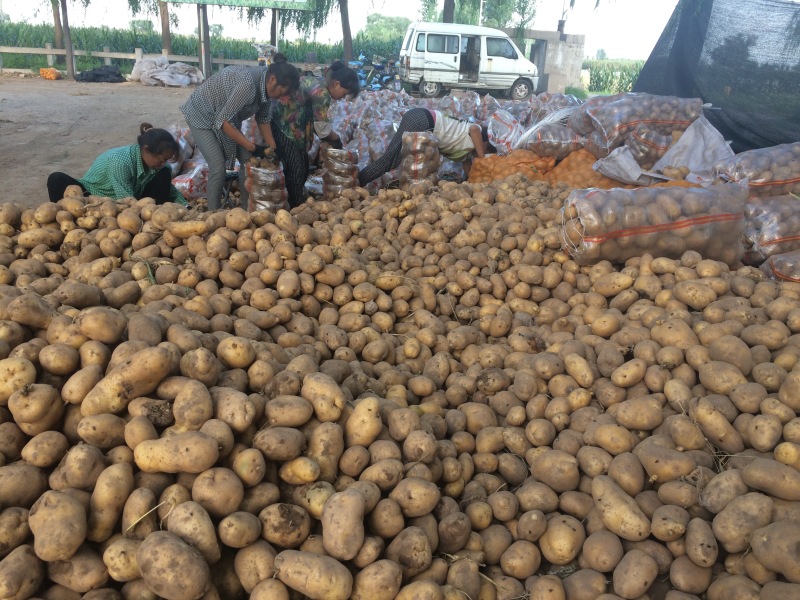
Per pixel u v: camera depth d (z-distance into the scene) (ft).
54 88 65.77
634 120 22.94
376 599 7.19
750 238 17.42
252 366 9.39
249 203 22.62
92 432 7.68
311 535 7.76
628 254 15.43
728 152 21.89
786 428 8.67
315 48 84.53
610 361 11.24
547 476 9.32
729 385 9.73
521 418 10.71
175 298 11.76
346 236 16.88
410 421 9.27
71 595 7.00
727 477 8.30
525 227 16.94
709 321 11.87
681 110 23.15
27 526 7.09
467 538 8.41
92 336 8.75
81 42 84.07
